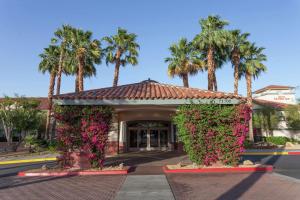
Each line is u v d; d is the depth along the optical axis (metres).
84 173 12.22
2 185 10.20
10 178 11.73
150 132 27.73
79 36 30.83
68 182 10.48
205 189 8.83
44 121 33.78
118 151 23.28
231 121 13.31
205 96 13.47
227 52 32.06
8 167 16.58
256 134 38.09
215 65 32.66
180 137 13.84
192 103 13.44
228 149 13.14
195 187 9.14
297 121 36.03
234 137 13.21
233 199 7.57
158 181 10.24
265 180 10.30
